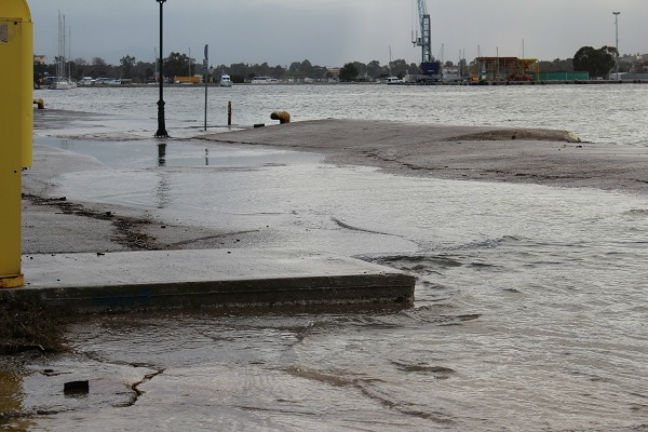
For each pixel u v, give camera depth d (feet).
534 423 19.84
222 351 25.52
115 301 29.14
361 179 75.31
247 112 288.51
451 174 78.28
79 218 51.75
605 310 30.42
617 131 185.98
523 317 29.58
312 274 31.27
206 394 21.59
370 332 27.86
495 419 20.07
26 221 50.11
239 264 33.14
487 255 40.52
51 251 40.70
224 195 64.69
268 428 19.26
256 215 54.34
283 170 83.97
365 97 522.88
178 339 26.68
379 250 41.83
